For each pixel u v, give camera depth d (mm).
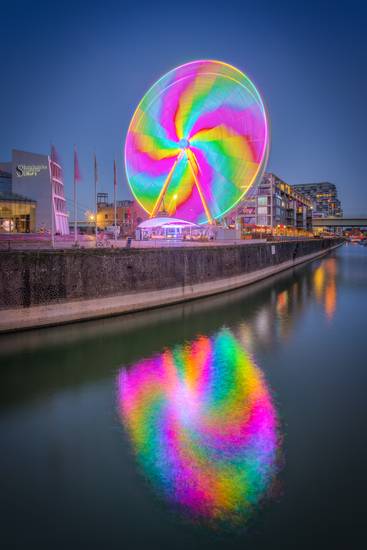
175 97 55094
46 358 21141
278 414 15188
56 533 9172
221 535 9117
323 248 140250
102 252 29031
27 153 59219
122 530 9258
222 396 16875
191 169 54656
